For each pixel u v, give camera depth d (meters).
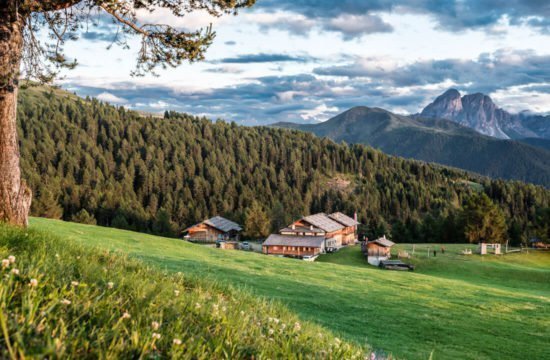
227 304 6.66
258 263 31.19
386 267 65.88
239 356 3.68
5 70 10.17
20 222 10.70
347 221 107.44
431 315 19.69
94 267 6.02
